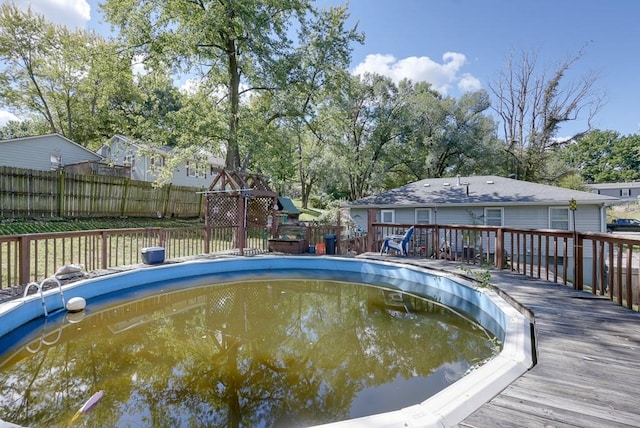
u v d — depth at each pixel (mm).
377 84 21906
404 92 22734
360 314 5258
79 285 5531
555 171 21672
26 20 19391
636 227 23312
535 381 2330
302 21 14766
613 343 2988
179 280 7410
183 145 13578
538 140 22078
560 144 22031
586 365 2570
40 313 4758
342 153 17859
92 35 20641
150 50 13055
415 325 4719
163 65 13508
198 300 6090
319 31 15109
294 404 2754
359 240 10258
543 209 12289
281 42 13852
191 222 16172
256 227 10789
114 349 3861
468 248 7371
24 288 5121
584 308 4020
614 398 2105
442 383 3049
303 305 5801
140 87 19438
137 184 15094
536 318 3666
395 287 7027
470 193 13797
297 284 7270
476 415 1932
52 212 12125
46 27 19891
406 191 15734
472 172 22688
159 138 13719
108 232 6949
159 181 13828
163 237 8570
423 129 22734
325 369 3377
